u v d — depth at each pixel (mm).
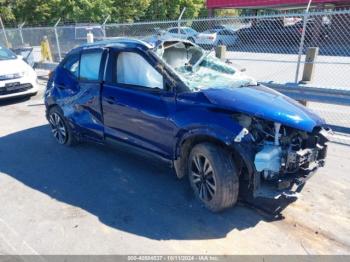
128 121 4270
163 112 3824
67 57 5352
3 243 3172
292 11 28234
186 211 3615
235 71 4633
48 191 4117
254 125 3330
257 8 25594
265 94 3861
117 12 34844
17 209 3738
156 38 4629
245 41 16234
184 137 3602
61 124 5512
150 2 37500
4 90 8305
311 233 3223
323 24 15117
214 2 24484
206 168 3533
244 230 3281
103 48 4656
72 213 3629
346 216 3475
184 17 39531
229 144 3219
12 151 5438
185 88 3732
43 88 10555
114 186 4188
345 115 6758
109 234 3268
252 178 3234
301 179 3355
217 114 3414
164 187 4129
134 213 3604
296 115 3402
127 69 4293
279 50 16141
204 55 4719
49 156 5176
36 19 32531
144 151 4250
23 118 7371
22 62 9141
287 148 3268
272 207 3635
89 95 4762
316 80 10547
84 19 32469
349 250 2994
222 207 3469
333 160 4789
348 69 12109
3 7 30344
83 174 4539
